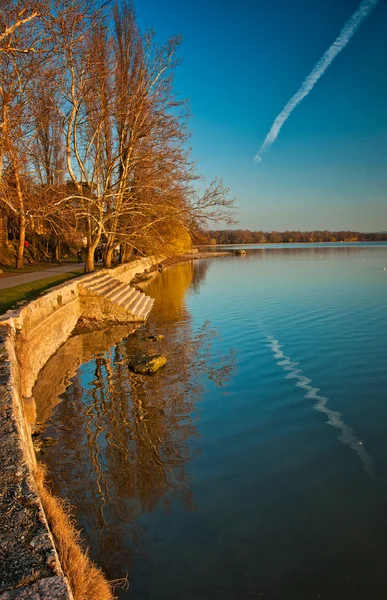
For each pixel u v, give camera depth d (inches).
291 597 175.6
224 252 4111.7
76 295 743.7
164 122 927.7
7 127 649.0
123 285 981.2
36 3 602.5
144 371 487.2
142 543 208.7
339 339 612.1
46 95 839.7
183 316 847.7
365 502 239.0
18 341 372.5
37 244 1556.3
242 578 186.4
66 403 398.3
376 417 352.2
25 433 236.5
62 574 112.9
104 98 900.6
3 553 119.0
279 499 243.9
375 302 922.7
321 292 1123.9
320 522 222.7
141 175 987.9
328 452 297.1
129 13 1028.5
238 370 489.7
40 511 137.9
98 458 293.3
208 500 243.6
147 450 304.3
